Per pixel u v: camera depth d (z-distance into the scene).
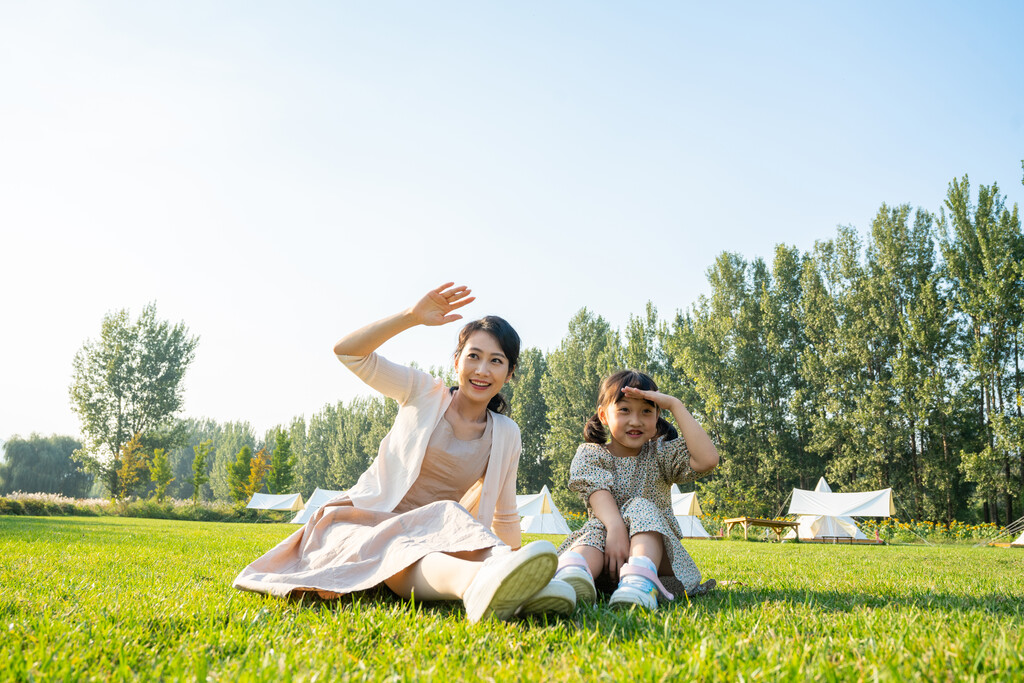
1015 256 29.53
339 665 1.25
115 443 49.50
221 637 1.53
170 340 51.88
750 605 2.20
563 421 43.88
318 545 2.32
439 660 1.28
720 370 37.50
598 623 1.68
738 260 38.88
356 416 65.31
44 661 1.27
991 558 7.38
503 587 1.61
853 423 32.69
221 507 41.09
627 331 42.91
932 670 1.16
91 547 5.39
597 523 2.66
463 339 2.70
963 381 30.44
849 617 1.84
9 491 66.50
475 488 2.71
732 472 36.78
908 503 31.64
